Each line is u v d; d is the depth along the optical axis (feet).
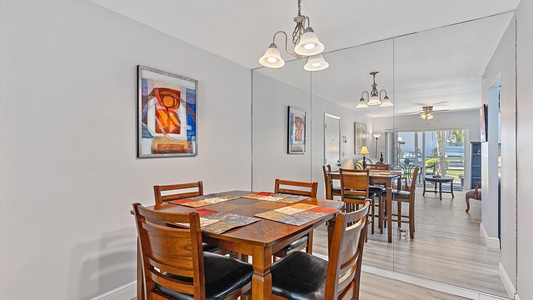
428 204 8.70
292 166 11.50
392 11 6.75
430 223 8.61
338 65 10.14
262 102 11.93
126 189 7.04
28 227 5.35
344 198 10.06
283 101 11.62
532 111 5.45
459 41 8.14
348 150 10.27
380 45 8.92
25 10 5.31
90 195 6.31
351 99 10.16
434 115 8.70
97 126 6.44
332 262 3.67
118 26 6.88
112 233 6.72
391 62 9.25
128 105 7.10
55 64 5.73
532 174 5.48
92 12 6.35
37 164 5.47
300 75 11.27
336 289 3.70
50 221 5.65
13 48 5.16
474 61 8.11
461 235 8.16
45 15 5.58
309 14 6.90
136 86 7.28
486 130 7.94
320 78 10.84
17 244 5.21
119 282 6.85
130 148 7.14
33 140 5.42
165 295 4.10
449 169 8.46
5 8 5.06
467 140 8.24
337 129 10.48
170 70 8.21
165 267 3.84
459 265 8.07
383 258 9.09
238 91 11.21
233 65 10.91
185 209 5.56
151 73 7.63
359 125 10.00
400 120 9.26
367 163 9.80
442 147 8.64
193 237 3.54
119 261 6.86
